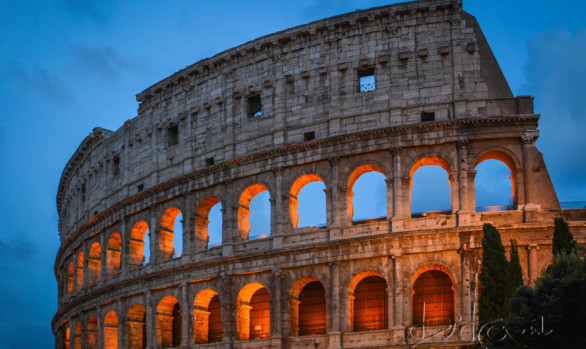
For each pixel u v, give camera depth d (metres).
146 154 113.81
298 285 93.69
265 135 100.06
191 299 100.75
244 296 97.62
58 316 134.12
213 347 96.69
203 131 106.50
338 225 92.12
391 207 90.75
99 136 127.69
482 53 92.19
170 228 110.38
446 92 91.69
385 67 94.69
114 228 117.31
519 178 87.75
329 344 88.56
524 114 88.69
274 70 100.88
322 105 96.94
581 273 71.88
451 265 86.06
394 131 91.38
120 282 109.00
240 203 100.44
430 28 93.94
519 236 84.94
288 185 96.69
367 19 96.31
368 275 90.69
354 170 93.38
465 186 88.19
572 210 86.00
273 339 92.06
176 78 110.62
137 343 108.94
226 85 104.94
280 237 95.00
